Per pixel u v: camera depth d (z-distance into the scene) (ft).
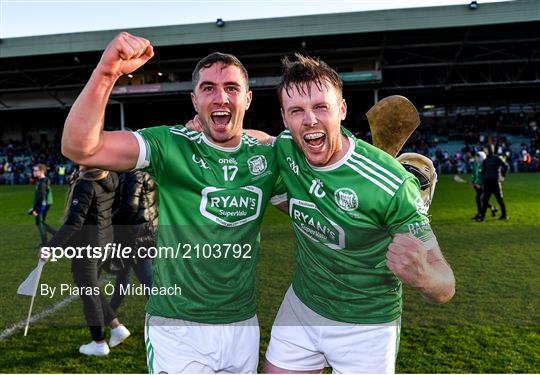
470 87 104.78
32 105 122.01
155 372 6.95
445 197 42.01
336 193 6.51
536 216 30.01
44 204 23.45
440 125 128.16
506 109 125.80
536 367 9.97
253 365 7.38
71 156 5.71
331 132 6.13
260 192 6.85
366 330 7.36
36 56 98.02
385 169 6.43
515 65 106.22
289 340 7.89
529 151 92.58
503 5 82.53
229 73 6.26
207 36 93.40
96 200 10.31
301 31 90.53
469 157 81.25
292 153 6.88
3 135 137.59
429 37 92.32
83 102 5.45
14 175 88.69
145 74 114.01
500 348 10.81
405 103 7.69
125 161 6.17
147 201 11.09
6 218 34.60
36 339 11.41
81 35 95.14
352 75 96.27
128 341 11.43
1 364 10.28
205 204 6.59
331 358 7.64
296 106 6.10
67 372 10.00
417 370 9.92
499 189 28.40
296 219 7.11
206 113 6.31
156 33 94.68
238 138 6.71
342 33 89.04
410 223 6.29
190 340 6.93
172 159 6.43
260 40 93.61
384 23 87.35
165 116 132.87
